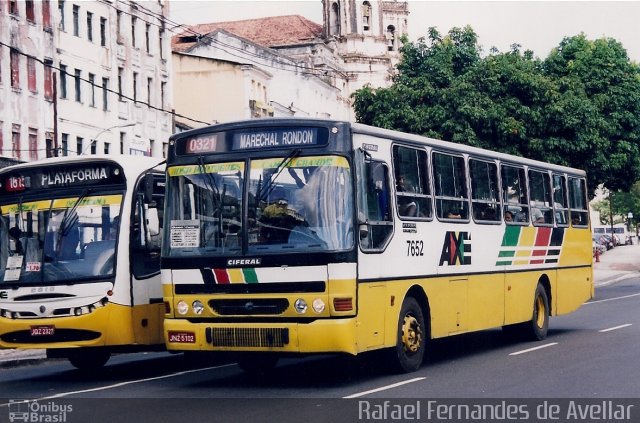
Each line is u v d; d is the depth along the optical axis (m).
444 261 17.59
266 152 15.04
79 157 17.83
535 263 21.97
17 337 17.50
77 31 58.62
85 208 17.64
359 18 118.50
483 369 16.95
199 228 15.26
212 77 78.06
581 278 24.88
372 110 41.47
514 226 20.83
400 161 16.34
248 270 14.78
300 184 14.77
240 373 17.75
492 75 40.34
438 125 40.53
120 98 63.59
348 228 14.54
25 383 17.53
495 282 19.81
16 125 51.31
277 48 108.50
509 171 20.89
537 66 46.94
